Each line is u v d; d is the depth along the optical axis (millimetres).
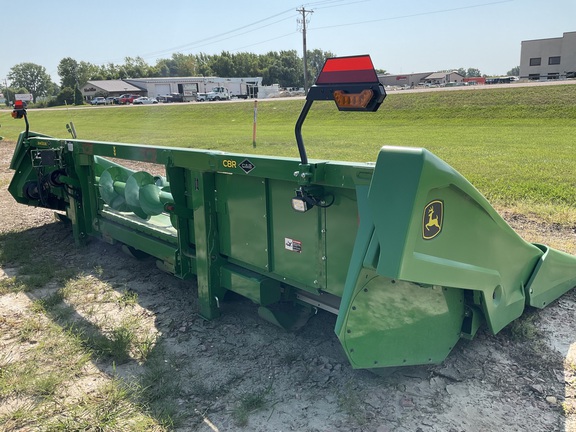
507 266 3328
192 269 4352
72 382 3260
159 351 3617
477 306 3273
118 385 3199
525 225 6285
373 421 2820
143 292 4695
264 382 3229
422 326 3008
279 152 15680
